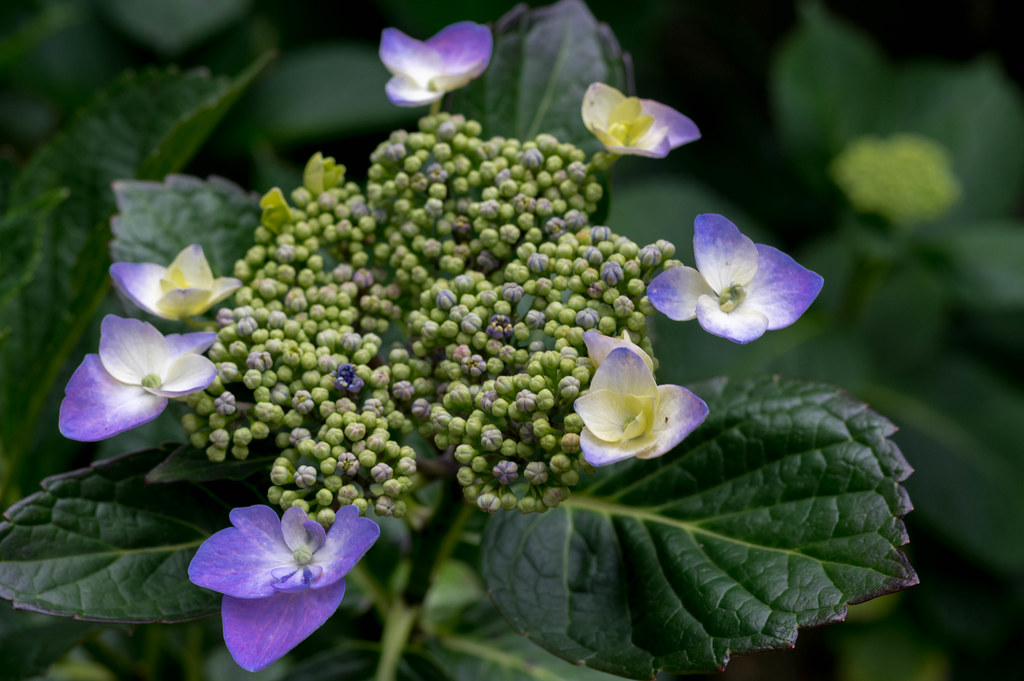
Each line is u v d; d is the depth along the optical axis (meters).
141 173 0.52
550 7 0.52
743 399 0.48
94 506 0.45
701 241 0.44
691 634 0.45
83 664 0.57
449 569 0.58
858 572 0.44
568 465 0.44
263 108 0.74
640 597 0.46
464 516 0.50
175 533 0.46
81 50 0.76
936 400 0.82
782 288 0.44
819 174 0.86
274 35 0.83
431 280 0.47
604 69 0.51
